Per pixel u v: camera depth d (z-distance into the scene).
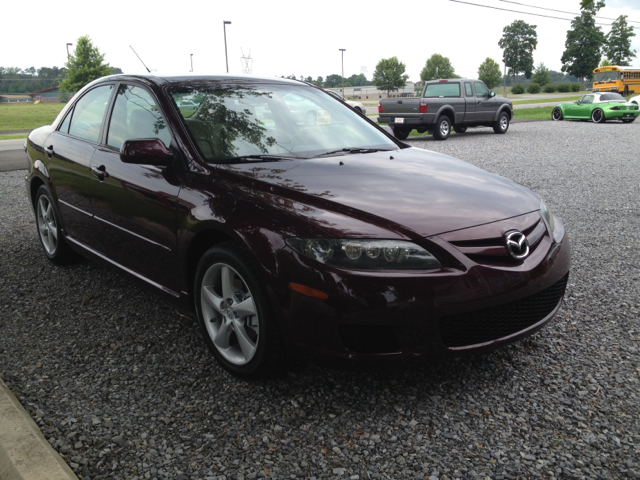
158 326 3.31
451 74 107.25
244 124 3.20
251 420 2.36
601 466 2.04
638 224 5.68
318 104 3.75
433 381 2.65
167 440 2.22
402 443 2.19
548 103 45.03
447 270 2.27
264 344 2.46
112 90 3.73
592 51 94.94
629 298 3.64
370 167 2.96
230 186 2.65
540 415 2.36
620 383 2.60
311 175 2.76
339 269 2.23
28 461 2.00
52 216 4.38
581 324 3.26
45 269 4.36
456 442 2.19
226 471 2.04
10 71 141.75
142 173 3.09
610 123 22.80
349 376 2.70
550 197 7.12
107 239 3.50
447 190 2.71
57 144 4.07
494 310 2.40
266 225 2.41
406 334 2.27
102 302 3.68
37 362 2.87
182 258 2.83
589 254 4.66
